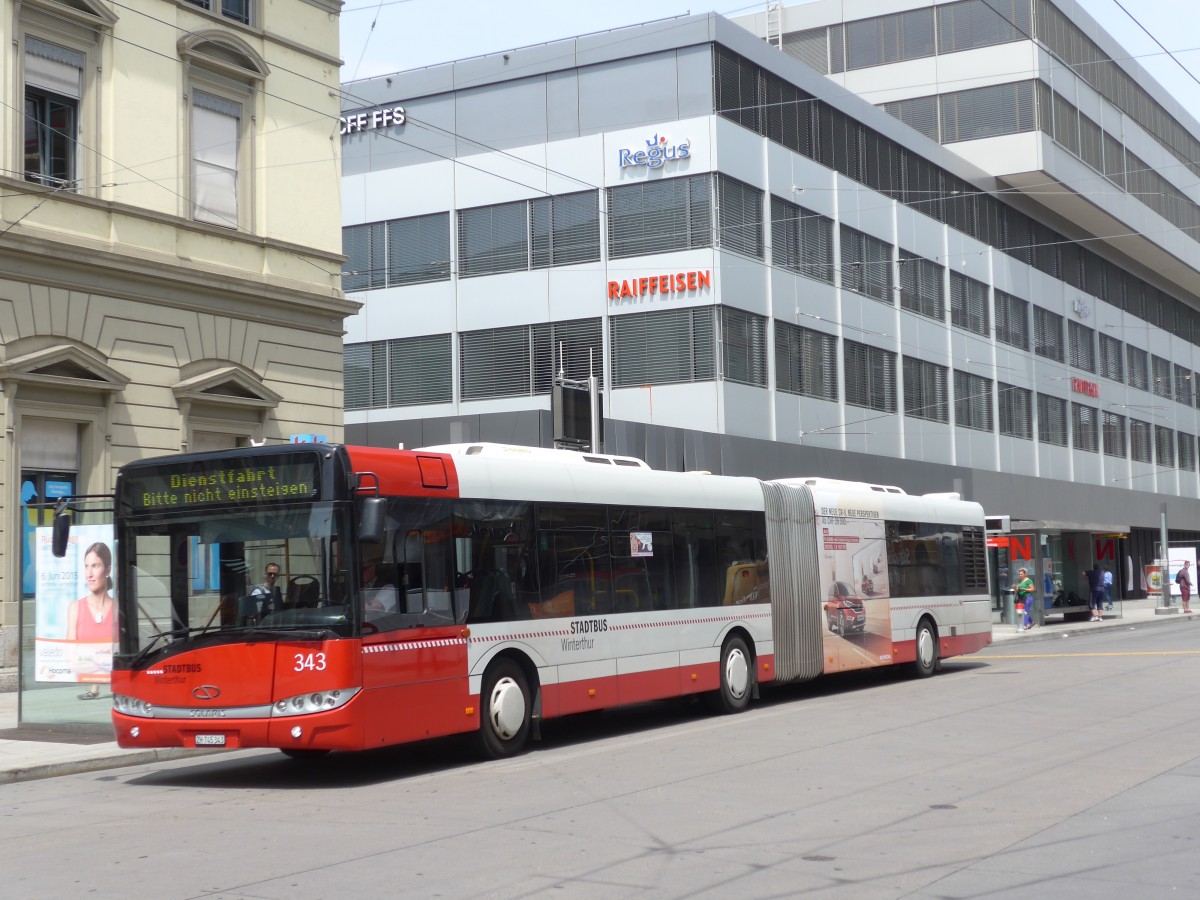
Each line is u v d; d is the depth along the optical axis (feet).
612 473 51.80
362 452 40.27
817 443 125.59
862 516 69.36
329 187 80.02
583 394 89.92
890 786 35.73
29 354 63.05
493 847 28.40
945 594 76.43
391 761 45.14
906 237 144.56
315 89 79.56
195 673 39.52
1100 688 63.00
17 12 63.52
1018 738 45.37
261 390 74.18
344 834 30.45
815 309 127.44
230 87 74.43
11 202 62.64
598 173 119.85
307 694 38.22
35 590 52.70
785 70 125.70
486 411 122.72
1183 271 212.43
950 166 153.99
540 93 123.03
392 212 128.88
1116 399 196.44
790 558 62.59
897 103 170.09
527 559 46.52
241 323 73.77
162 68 70.49
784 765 39.96
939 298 150.30
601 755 44.16
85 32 66.85
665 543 54.03
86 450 66.28
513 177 123.44
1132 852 27.40
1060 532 134.31
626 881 25.03
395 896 24.02
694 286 115.03
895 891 24.18
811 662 63.16
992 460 158.71
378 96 130.31
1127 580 203.31
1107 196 178.29
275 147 76.74
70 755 46.19
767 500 61.41
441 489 43.06
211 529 40.37
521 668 45.91
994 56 164.45
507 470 46.37
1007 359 164.55
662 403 115.24
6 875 26.76
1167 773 37.58
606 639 49.75
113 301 67.05
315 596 38.83
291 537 39.32
